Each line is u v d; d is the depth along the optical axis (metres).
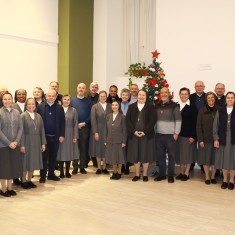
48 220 3.83
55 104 5.57
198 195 4.86
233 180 5.29
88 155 6.55
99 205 4.39
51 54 8.30
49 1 8.16
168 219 3.89
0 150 4.66
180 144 5.72
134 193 4.95
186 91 5.78
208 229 3.60
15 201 4.52
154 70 6.79
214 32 7.06
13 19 7.42
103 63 8.76
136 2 8.76
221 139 5.16
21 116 5.12
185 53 7.38
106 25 8.68
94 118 6.09
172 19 7.50
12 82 7.49
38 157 5.18
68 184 5.44
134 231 3.54
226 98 5.21
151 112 5.57
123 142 5.73
